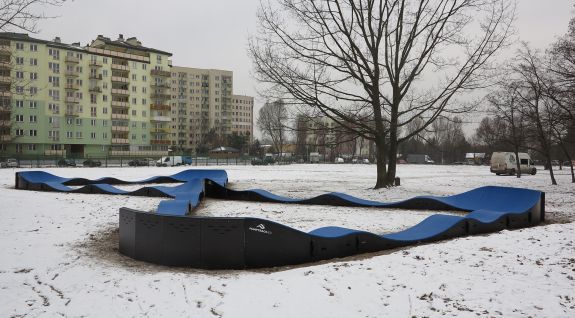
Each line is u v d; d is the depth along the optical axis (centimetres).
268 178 3166
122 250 827
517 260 677
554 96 2309
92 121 7744
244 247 715
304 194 1941
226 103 13912
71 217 1216
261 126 8438
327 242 768
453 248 770
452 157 9612
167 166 5772
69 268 722
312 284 606
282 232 731
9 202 1459
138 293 597
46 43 7031
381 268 664
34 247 863
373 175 3694
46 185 1958
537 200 1145
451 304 523
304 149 9125
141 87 8450
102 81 7844
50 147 7225
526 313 490
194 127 13188
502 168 4094
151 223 759
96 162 5631
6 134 6456
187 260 726
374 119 2094
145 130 8544
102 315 531
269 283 621
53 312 543
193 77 13388
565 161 8088
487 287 568
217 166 5966
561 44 2081
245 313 523
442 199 1460
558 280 581
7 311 548
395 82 2050
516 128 3659
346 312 516
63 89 7300
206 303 555
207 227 720
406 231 942
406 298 548
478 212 1096
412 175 3884
